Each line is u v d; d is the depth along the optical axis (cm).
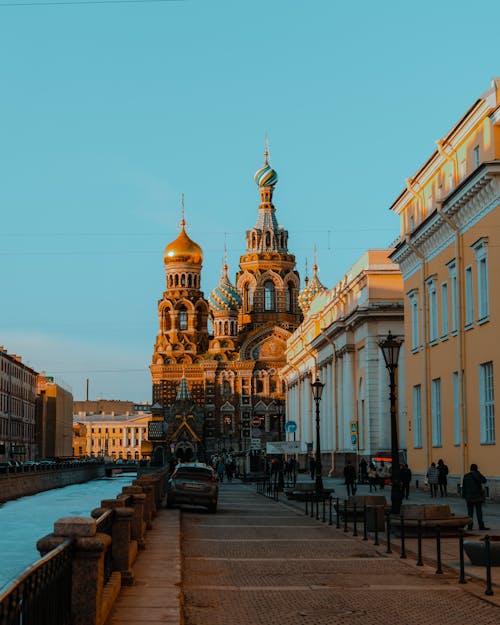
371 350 6725
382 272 6750
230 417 15838
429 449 5006
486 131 4138
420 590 1669
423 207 5253
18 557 3522
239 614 1454
